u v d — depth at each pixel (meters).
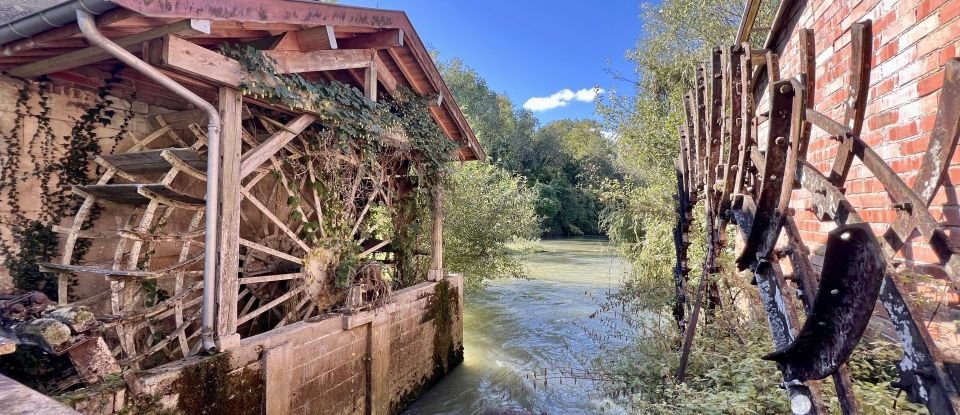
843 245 1.15
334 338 4.58
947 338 1.90
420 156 6.38
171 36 3.14
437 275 6.64
